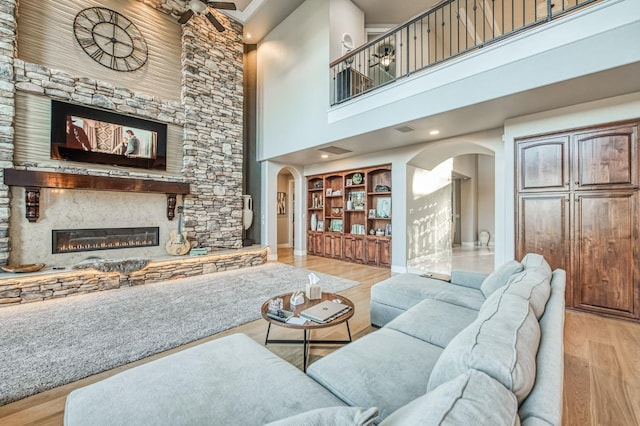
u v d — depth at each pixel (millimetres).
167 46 5230
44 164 3949
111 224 4516
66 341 2527
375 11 6047
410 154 5359
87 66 4387
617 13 2439
